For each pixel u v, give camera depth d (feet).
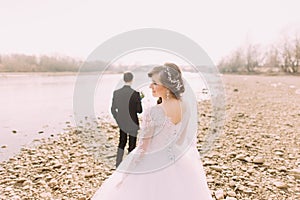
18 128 31.14
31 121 34.86
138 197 9.42
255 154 20.21
